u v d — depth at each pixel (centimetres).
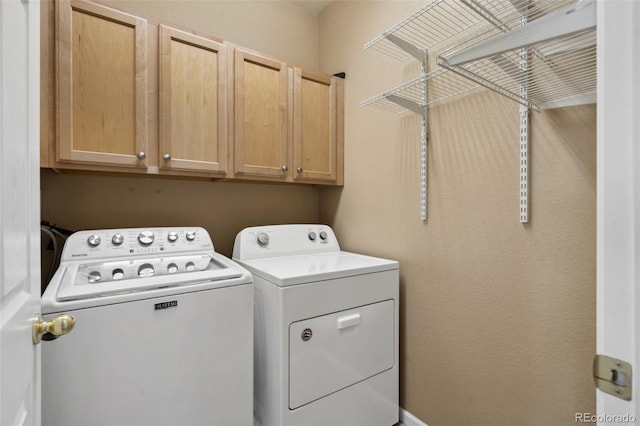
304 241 192
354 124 203
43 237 144
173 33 145
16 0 56
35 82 67
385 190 182
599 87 50
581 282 108
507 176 127
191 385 113
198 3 183
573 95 108
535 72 105
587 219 106
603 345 50
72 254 126
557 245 114
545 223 117
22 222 59
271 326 131
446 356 150
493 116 132
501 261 130
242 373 125
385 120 182
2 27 49
